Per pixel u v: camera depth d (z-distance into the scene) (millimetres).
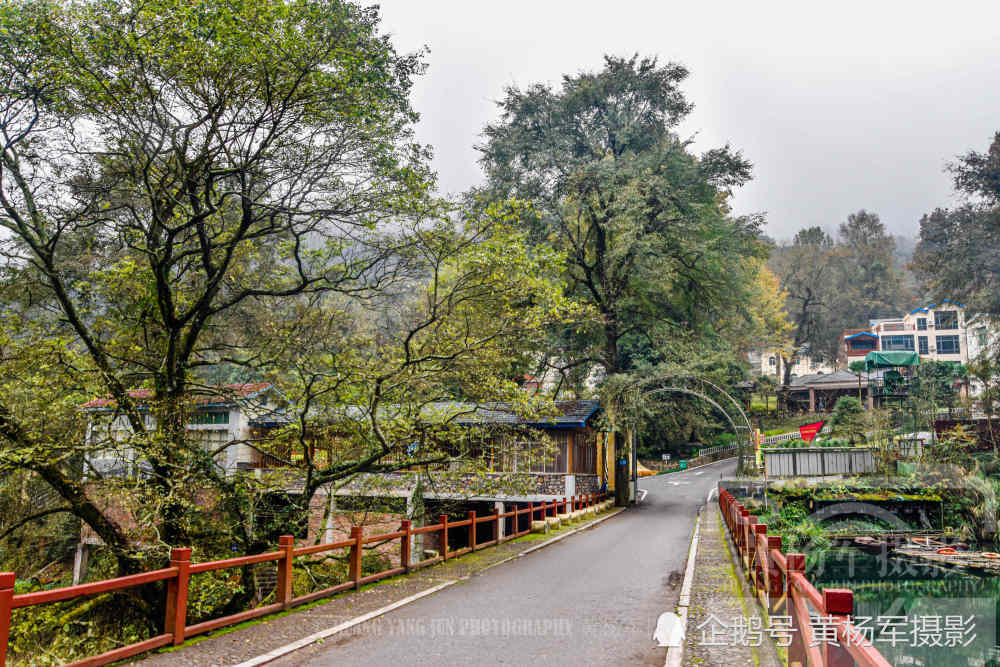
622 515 28266
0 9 9609
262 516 13891
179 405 12234
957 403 36656
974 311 31359
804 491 27000
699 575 11742
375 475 15094
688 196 31016
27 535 19219
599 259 32031
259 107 11156
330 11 10688
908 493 26391
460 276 12805
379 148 12008
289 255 13539
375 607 8945
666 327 34469
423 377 12664
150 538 11914
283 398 13930
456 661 6367
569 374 32344
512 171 31281
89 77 10078
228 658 6387
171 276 14141
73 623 11750
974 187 31484
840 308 96938
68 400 11703
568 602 9375
